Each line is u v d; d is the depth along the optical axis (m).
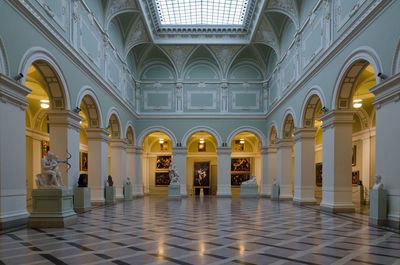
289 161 19.11
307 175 15.34
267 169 23.27
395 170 7.75
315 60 13.03
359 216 10.36
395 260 4.80
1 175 7.44
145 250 5.48
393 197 7.84
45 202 8.14
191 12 20.45
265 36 20.36
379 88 8.16
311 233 7.19
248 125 23.59
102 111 15.28
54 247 5.71
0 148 7.42
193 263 4.66
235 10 20.05
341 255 5.11
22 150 8.30
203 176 30.20
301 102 15.23
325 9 12.19
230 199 20.97
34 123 18.41
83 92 12.71
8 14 7.75
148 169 30.27
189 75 24.03
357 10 9.66
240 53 23.39
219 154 23.17
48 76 10.48
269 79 22.94
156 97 23.80
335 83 11.22
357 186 18.52
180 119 23.50
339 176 11.48
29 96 16.81
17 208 8.05
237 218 10.11
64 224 8.11
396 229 7.57
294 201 16.22
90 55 13.69
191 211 12.48
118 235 6.93
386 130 8.10
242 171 30.20
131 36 19.94
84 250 5.48
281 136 19.36
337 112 11.32
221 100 23.72
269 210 12.84
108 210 12.75
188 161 30.59
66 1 11.26
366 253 5.25
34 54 8.91
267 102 23.41
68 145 11.20
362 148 18.89
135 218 10.08
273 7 17.12
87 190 12.52
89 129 14.80
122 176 18.83
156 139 30.53
